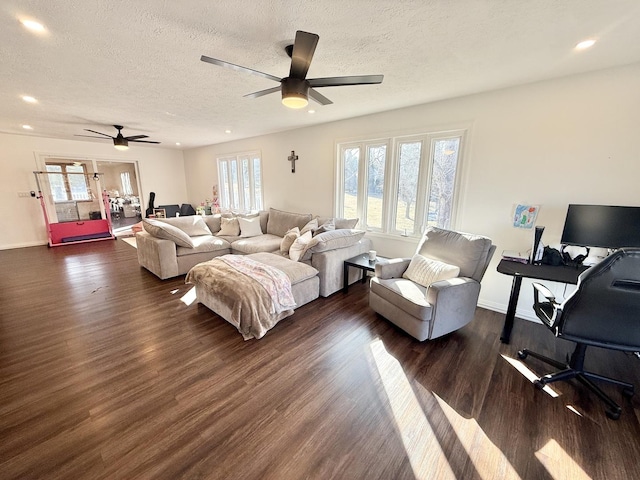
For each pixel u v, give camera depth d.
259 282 2.54
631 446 1.43
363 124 3.79
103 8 1.46
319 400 1.73
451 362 2.10
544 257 2.39
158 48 1.92
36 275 3.96
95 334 2.45
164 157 7.47
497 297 2.98
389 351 2.24
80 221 6.07
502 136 2.73
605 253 2.34
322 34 1.74
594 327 1.59
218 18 1.57
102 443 1.43
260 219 5.02
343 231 3.45
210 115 3.75
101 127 4.57
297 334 2.49
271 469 1.31
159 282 3.71
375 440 1.46
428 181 3.33
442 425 1.55
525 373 1.98
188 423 1.55
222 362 2.09
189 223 4.58
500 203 2.83
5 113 3.62
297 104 1.96
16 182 5.44
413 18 1.56
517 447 1.42
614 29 1.66
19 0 1.38
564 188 2.50
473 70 2.27
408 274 2.79
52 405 1.66
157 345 2.29
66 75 2.37
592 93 2.29
